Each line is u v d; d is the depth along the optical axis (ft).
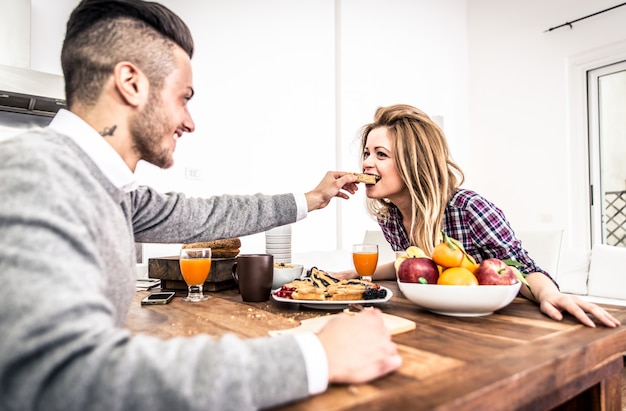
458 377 1.64
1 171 1.44
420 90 14.42
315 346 1.53
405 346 2.08
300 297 3.20
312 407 1.40
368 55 12.96
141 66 2.09
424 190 4.65
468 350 2.00
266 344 1.48
